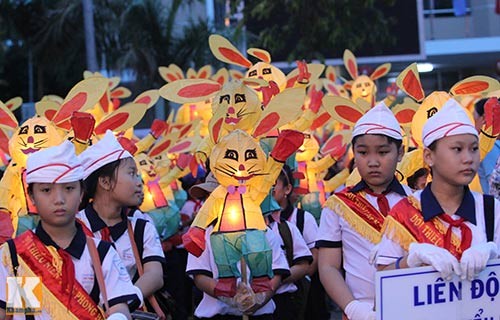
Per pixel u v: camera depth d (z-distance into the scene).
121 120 8.13
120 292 5.01
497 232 4.97
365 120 5.96
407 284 4.68
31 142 7.66
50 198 4.91
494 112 6.84
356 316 5.50
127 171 6.30
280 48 19.38
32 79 36.28
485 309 4.78
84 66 28.66
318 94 8.99
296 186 9.15
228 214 6.91
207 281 6.97
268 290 6.75
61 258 4.91
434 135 4.93
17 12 30.25
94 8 26.38
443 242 4.91
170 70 13.07
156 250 6.44
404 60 22.98
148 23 25.88
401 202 5.10
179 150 10.98
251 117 7.87
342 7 18.67
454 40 30.06
